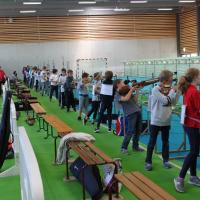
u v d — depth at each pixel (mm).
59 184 5352
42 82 18562
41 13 22469
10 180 5539
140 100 8320
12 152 6688
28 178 1922
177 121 10094
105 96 8906
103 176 5105
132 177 3721
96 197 4523
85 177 4848
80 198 4797
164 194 3234
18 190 5090
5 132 5883
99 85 9961
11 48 23297
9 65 23344
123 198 4590
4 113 5895
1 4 18766
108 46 23984
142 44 24312
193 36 21984
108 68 24031
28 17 23297
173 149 7246
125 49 24188
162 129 5684
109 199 4113
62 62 23688
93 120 10227
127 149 7004
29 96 12867
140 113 6879
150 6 21266
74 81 14617
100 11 22984
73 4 19547
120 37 24078
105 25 23891
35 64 23531
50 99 16203
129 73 18156
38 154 7141
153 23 24297
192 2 20438
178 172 5707
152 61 14805
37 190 1771
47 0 18109
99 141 8141
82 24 23703
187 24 22797
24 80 22031
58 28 23578
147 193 3258
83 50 23828
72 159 6340
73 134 5617
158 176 5531
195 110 4605
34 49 23500
